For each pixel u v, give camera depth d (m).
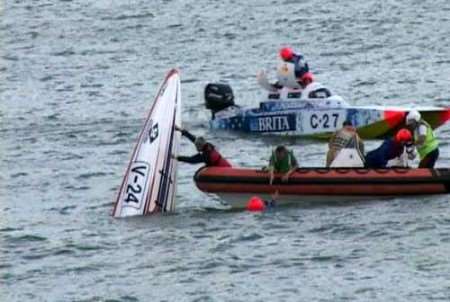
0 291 72.38
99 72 144.88
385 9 178.38
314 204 83.50
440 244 76.31
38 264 76.38
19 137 111.44
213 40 163.75
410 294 69.69
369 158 84.19
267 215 82.62
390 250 75.81
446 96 124.50
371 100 124.31
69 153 104.94
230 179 83.94
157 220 83.56
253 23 174.00
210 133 109.56
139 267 75.12
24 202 90.06
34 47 162.62
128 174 85.50
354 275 72.50
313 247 76.81
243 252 76.69
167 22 177.25
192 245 78.25
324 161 99.75
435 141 85.06
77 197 91.12
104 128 114.06
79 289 72.31
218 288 71.56
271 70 144.62
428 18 171.00
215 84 110.12
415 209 81.31
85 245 79.25
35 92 134.75
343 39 159.88
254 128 108.62
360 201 83.00
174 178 85.56
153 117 86.06
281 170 83.31
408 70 137.62
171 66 147.75
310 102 106.94
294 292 70.62
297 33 165.62
